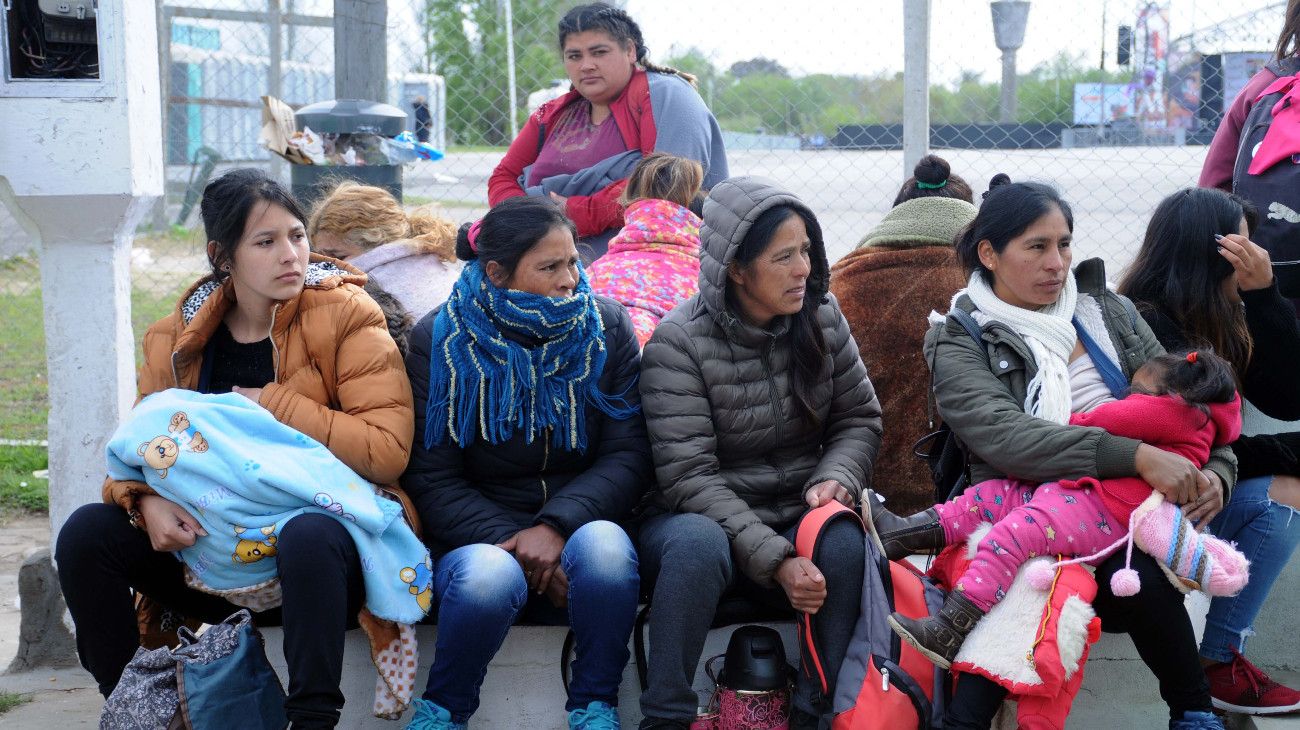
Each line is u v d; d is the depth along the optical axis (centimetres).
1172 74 616
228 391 303
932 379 312
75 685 371
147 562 288
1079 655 269
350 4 547
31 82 347
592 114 465
